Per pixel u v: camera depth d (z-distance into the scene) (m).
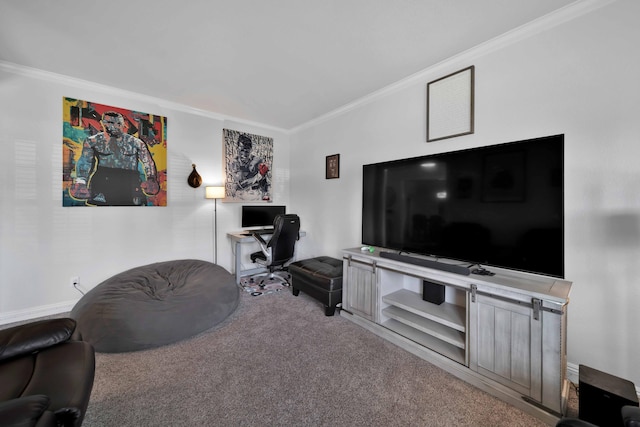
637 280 1.48
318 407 1.46
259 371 1.76
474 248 1.86
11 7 1.67
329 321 2.52
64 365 1.10
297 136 4.35
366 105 3.11
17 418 0.66
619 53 1.51
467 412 1.43
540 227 1.57
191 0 1.62
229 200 3.87
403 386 1.63
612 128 1.54
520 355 1.45
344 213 3.46
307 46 2.11
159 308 2.12
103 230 2.88
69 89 2.67
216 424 1.33
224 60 2.32
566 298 1.32
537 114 1.80
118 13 1.74
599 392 1.24
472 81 2.12
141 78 2.66
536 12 1.70
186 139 3.45
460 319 1.86
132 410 1.42
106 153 2.88
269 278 3.87
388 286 2.35
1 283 2.40
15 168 2.44
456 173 1.96
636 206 1.47
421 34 1.94
